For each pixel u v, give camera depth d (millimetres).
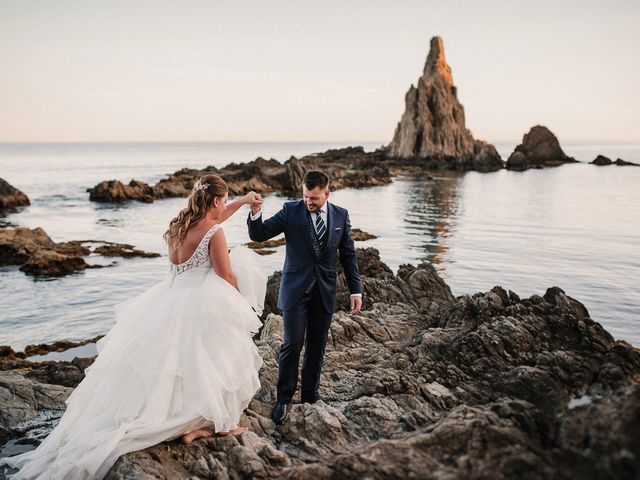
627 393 2980
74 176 74938
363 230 28734
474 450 2971
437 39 94000
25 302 15406
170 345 3787
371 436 3838
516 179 65062
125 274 18938
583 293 15664
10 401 4703
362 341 6125
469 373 4730
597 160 94125
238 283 4316
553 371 4289
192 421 3725
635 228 28422
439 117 87875
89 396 3936
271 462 3486
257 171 55281
